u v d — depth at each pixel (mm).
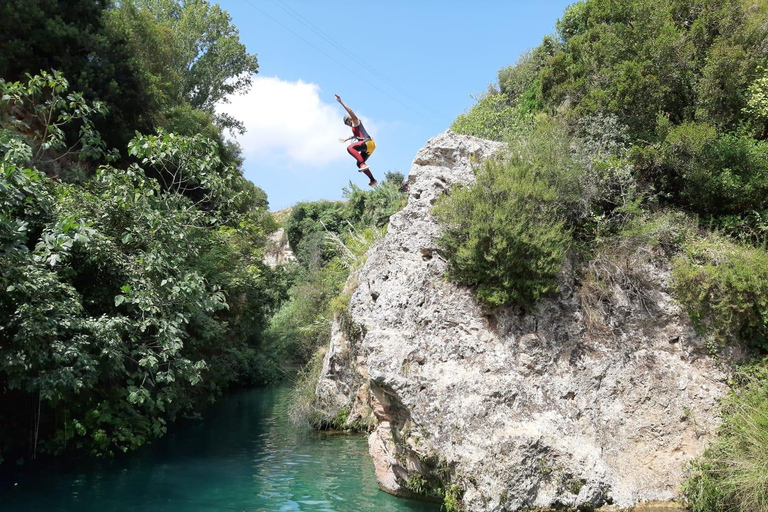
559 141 10500
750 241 10039
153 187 12609
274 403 21641
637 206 9898
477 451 7906
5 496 9047
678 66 11938
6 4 15289
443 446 8117
